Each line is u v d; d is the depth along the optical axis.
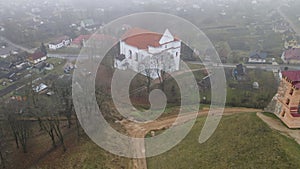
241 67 83.25
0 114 45.25
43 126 44.34
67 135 44.69
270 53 110.81
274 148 30.39
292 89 34.19
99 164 36.75
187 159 33.88
